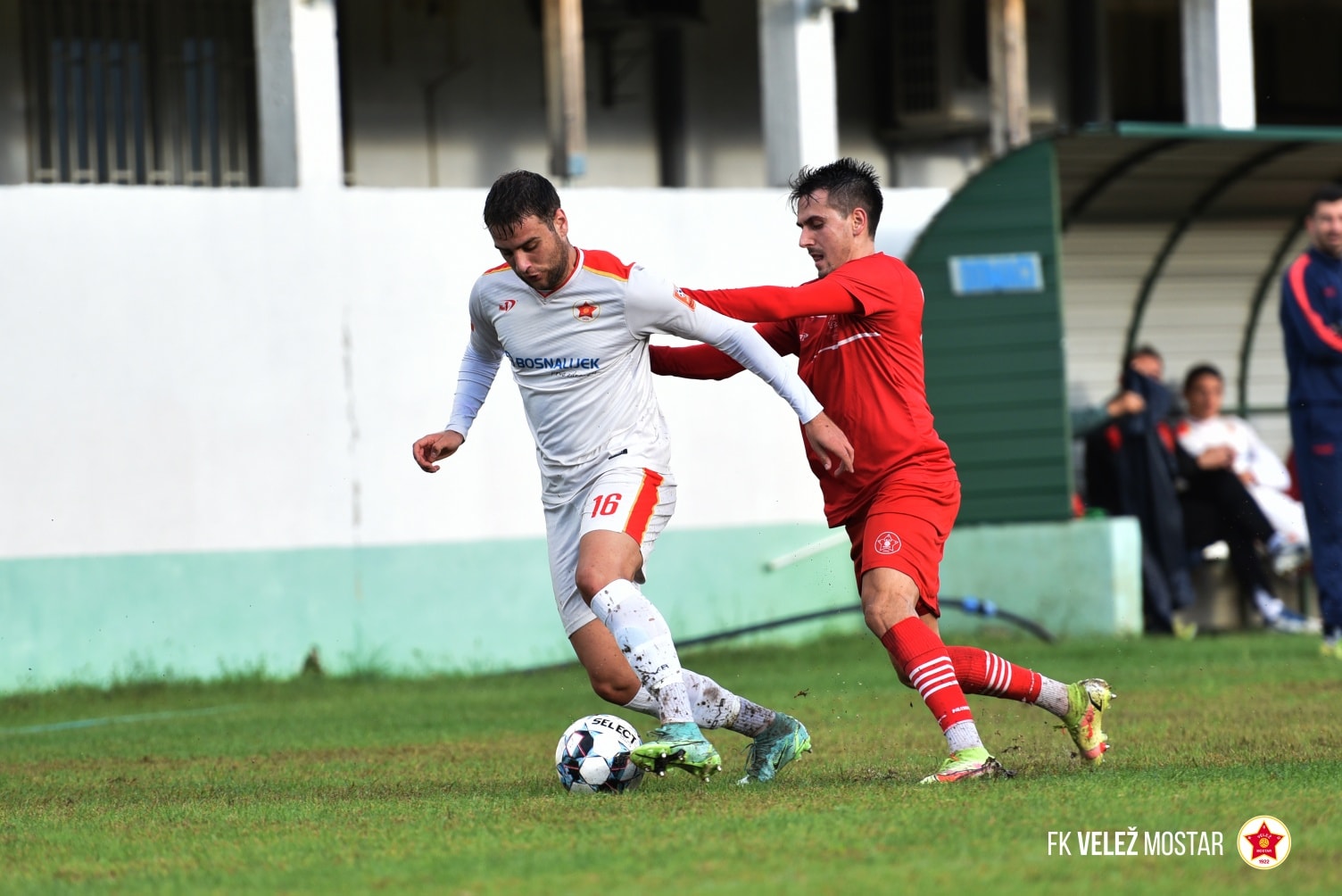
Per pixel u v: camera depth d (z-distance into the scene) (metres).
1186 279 53.88
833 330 20.20
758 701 34.41
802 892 13.01
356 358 44.19
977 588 47.88
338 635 44.09
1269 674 35.88
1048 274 47.03
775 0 49.72
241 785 23.27
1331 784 18.34
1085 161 48.03
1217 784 18.44
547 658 45.66
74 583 42.22
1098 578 46.62
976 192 47.66
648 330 19.73
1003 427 47.56
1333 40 71.12
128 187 42.59
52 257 42.09
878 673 40.56
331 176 44.16
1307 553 49.03
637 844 15.53
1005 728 28.11
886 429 19.88
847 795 18.39
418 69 58.59
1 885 14.76
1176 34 69.62
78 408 42.25
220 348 43.22
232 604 43.31
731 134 62.62
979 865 13.98
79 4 51.88
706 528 47.12
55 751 30.09
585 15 58.41
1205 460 49.47
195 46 52.66
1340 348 38.69
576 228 46.00
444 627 44.88
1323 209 38.38
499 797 20.03
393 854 15.68
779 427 47.81
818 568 48.06
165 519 42.84
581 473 20.02
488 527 45.25
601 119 61.19
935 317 47.97
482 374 22.03
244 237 43.41
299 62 44.19
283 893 13.89
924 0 63.38
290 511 43.72
